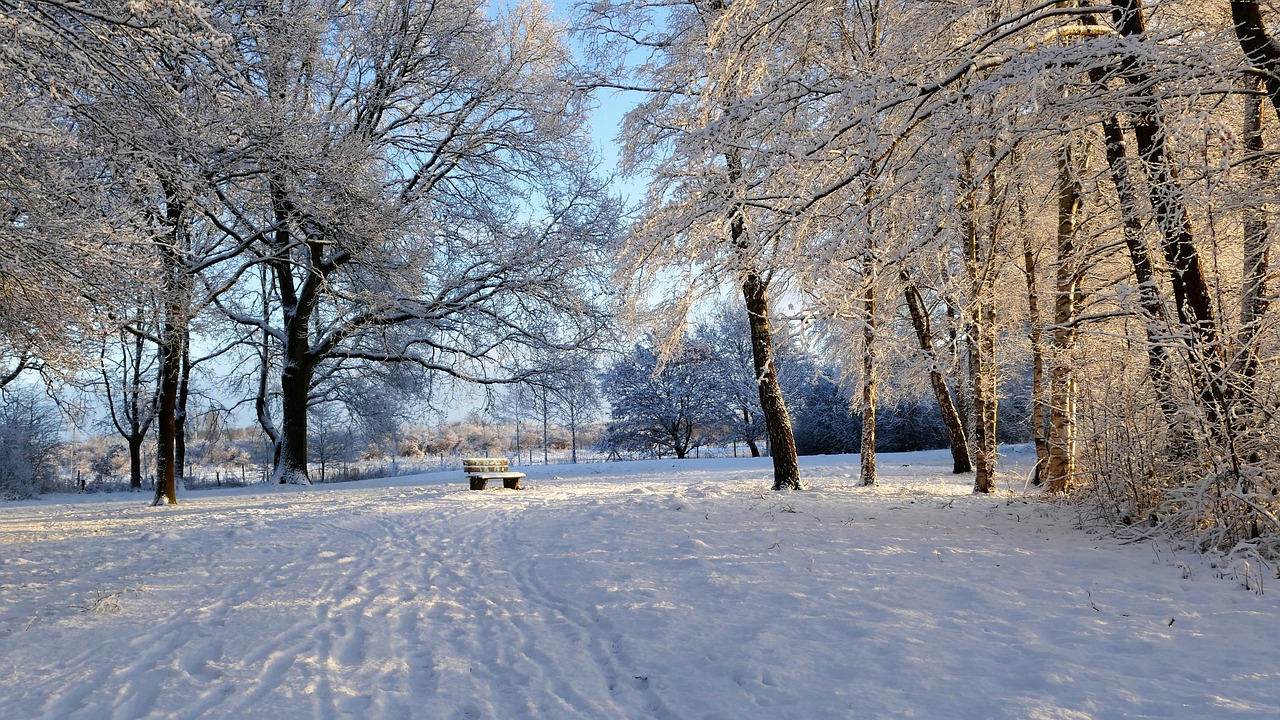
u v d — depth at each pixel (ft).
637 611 18.17
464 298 78.33
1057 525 27.45
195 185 30.14
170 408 57.26
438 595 21.47
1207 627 14.33
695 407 138.92
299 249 65.36
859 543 24.81
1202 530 22.08
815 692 12.26
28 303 28.40
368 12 69.92
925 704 11.47
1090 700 11.21
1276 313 22.26
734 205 25.43
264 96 42.93
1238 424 21.31
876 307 32.68
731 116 23.41
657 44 45.29
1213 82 21.06
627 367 144.25
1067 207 34.78
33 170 25.29
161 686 13.79
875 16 34.78
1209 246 26.30
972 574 19.58
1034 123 22.07
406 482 77.92
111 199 31.73
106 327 35.12
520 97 73.97
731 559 23.20
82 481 104.42
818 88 24.89
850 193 23.35
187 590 22.91
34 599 21.89
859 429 119.34
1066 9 21.25
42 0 20.67
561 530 32.27
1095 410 26.96
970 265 35.06
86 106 24.58
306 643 16.65
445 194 76.79
